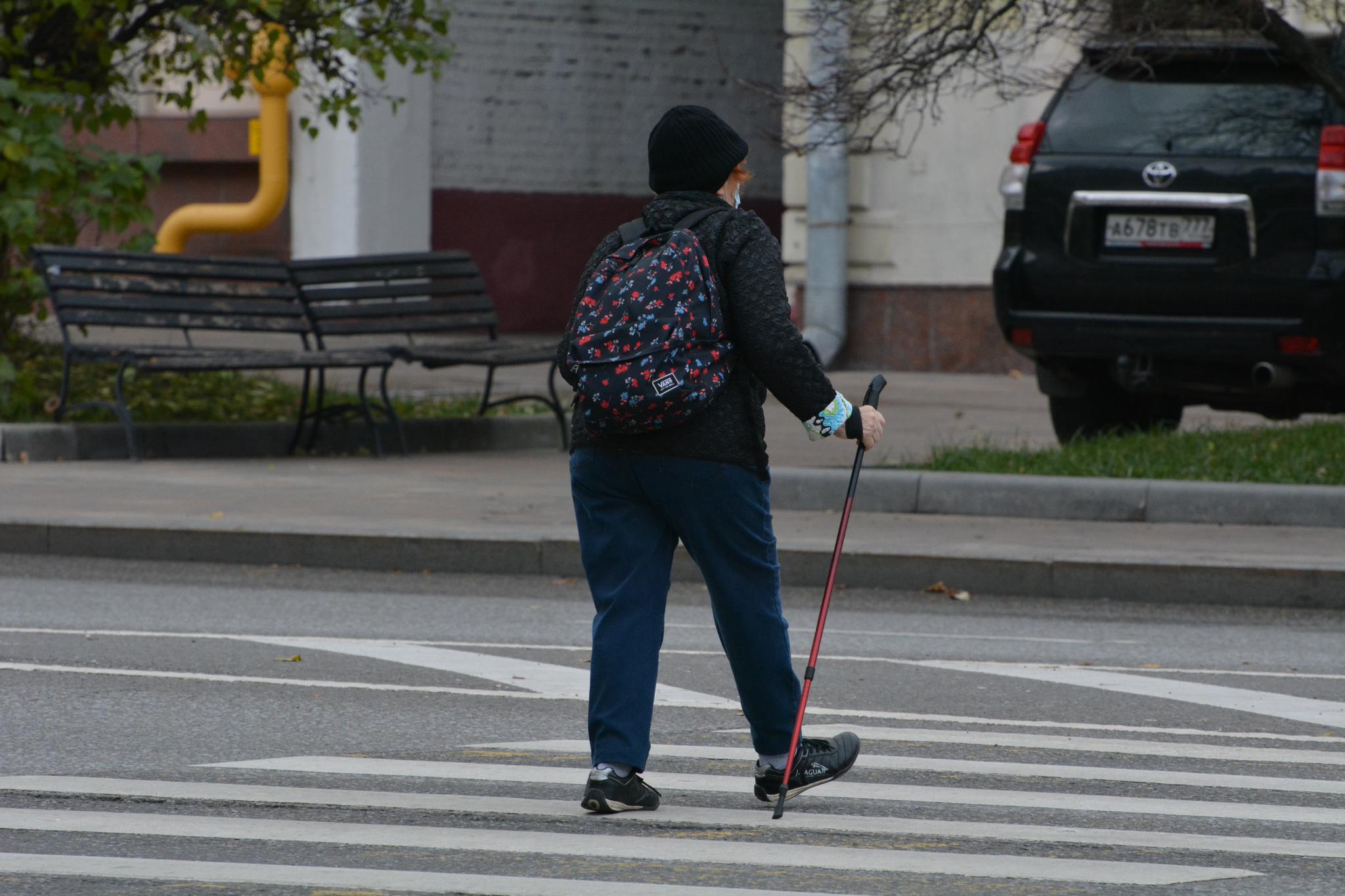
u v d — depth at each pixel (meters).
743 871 17.52
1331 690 27.31
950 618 33.75
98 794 20.11
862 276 83.12
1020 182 44.91
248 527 38.38
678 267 18.22
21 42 53.59
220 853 17.92
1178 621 33.72
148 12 55.19
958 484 41.47
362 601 34.31
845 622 33.16
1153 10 43.62
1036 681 27.75
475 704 25.38
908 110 48.19
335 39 52.72
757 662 19.22
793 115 49.97
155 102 92.38
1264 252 42.53
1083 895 16.91
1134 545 37.47
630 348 18.14
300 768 21.47
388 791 20.44
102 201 53.88
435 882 16.97
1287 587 35.00
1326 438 46.84
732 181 19.33
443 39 94.25
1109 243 44.00
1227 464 43.41
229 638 30.12
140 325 50.47
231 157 91.38
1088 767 22.22
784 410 63.25
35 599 33.62
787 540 37.53
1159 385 45.44
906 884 17.17
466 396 62.41
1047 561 35.84
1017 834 19.03
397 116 91.69
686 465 18.52
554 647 29.98
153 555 38.50
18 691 25.62
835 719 24.86
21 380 52.06
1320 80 41.91
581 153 98.94
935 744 23.41
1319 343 42.28
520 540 37.53
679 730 23.89
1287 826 19.53
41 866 17.36
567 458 52.75
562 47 98.06
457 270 56.50
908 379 77.50
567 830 18.92
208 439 50.97
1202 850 18.50
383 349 51.94
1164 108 44.31
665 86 100.62
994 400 67.25
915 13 45.78
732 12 101.75
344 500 42.66
